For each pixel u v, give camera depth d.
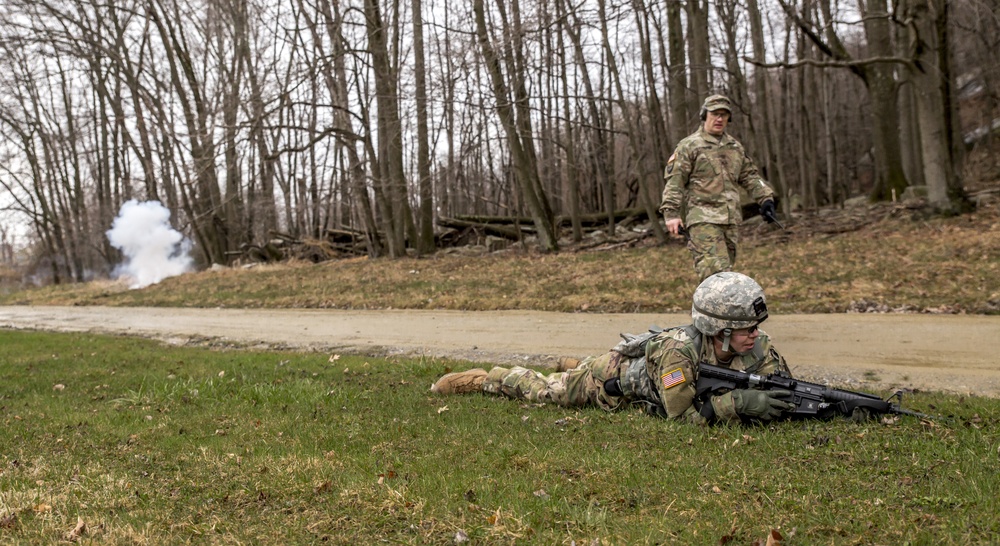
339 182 31.59
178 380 7.61
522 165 22.22
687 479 3.55
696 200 7.15
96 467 4.36
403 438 4.70
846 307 10.32
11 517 3.51
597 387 5.24
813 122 29.17
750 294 4.51
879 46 21.61
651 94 26.22
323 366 8.41
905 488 3.26
